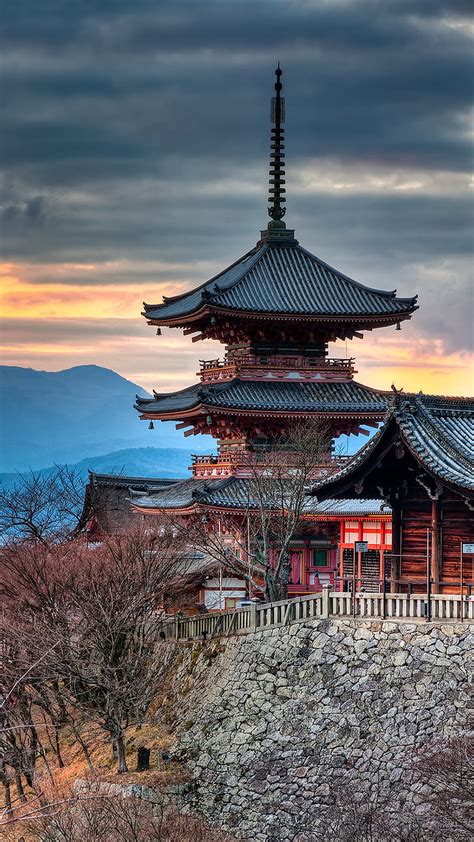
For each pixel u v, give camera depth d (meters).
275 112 101.31
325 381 95.25
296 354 95.50
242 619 63.12
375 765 52.09
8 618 64.75
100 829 52.59
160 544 74.56
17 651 63.19
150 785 57.50
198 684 63.88
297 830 52.91
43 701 65.94
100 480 107.50
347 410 91.62
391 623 54.97
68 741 69.00
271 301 92.88
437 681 52.19
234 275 98.12
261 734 57.50
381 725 53.03
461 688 51.22
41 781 63.81
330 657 56.69
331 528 83.81
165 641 69.12
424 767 49.28
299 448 84.62
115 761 63.06
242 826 55.00
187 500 89.56
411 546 59.75
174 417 96.12
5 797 65.31
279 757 55.91
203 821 56.16
